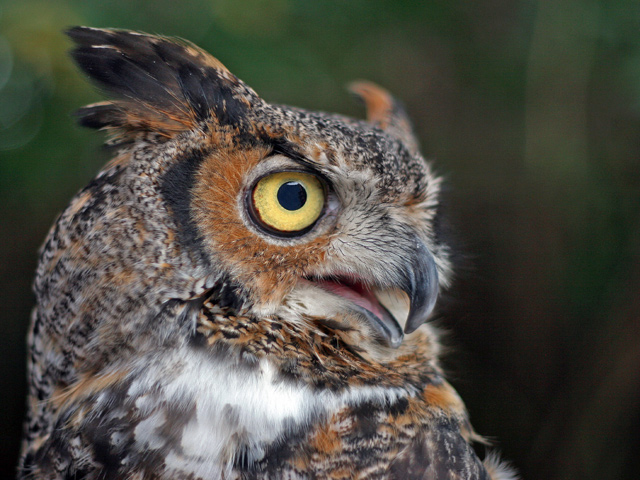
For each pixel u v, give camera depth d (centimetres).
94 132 158
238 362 156
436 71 269
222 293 156
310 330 157
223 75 157
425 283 159
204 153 156
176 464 155
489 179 271
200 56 157
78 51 158
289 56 189
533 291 264
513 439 264
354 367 157
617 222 244
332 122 158
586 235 251
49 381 158
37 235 271
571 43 228
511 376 270
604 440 250
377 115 163
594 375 252
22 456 160
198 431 155
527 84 243
